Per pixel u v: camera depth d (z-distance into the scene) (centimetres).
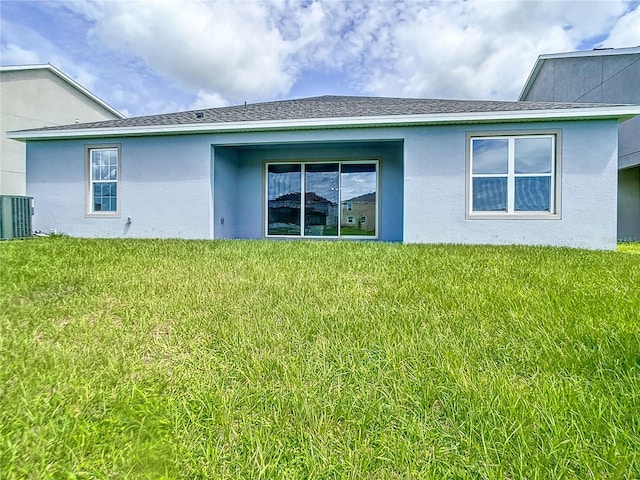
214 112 954
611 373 159
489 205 708
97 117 1558
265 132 780
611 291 288
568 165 671
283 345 196
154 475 106
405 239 726
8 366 169
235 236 948
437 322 224
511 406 133
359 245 632
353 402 140
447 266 411
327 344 196
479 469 107
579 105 675
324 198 928
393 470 108
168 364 177
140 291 302
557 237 679
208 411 135
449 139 712
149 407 136
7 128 1184
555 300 262
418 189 724
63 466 108
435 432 123
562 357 173
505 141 698
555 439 117
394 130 730
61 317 245
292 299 279
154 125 783
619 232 1102
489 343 193
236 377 163
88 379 160
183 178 809
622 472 105
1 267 398
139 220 826
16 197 809
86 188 848
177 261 448
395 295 286
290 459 112
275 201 946
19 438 119
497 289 298
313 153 926
